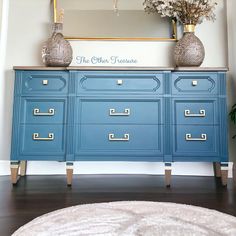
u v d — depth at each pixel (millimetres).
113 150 1749
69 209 1142
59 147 1762
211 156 1738
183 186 1709
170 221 988
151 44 2240
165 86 1779
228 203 1301
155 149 1744
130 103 1779
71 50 2035
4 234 899
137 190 1587
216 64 2205
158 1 2047
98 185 1724
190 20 2012
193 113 1769
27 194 1474
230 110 2123
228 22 2182
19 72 1813
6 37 2197
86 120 1767
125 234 864
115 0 2246
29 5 2244
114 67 1784
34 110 1784
